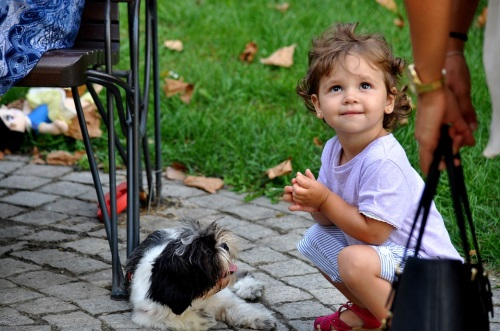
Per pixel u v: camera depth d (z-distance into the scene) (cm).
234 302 434
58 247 514
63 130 670
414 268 289
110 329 415
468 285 286
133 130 462
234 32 843
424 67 282
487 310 295
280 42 817
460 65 319
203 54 808
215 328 425
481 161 597
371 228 359
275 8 897
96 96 476
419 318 284
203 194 601
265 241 526
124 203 564
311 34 830
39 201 584
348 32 378
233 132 662
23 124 665
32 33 425
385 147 363
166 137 672
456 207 288
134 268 436
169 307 405
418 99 291
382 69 363
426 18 275
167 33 844
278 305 445
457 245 505
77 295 451
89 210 573
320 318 410
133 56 475
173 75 752
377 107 360
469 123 320
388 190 356
